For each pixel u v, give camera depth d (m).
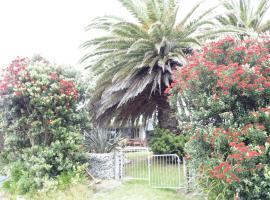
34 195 8.67
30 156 9.75
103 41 12.09
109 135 10.94
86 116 10.78
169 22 11.61
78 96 10.66
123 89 12.80
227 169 5.60
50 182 8.70
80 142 10.18
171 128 12.43
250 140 6.13
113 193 8.49
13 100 10.14
